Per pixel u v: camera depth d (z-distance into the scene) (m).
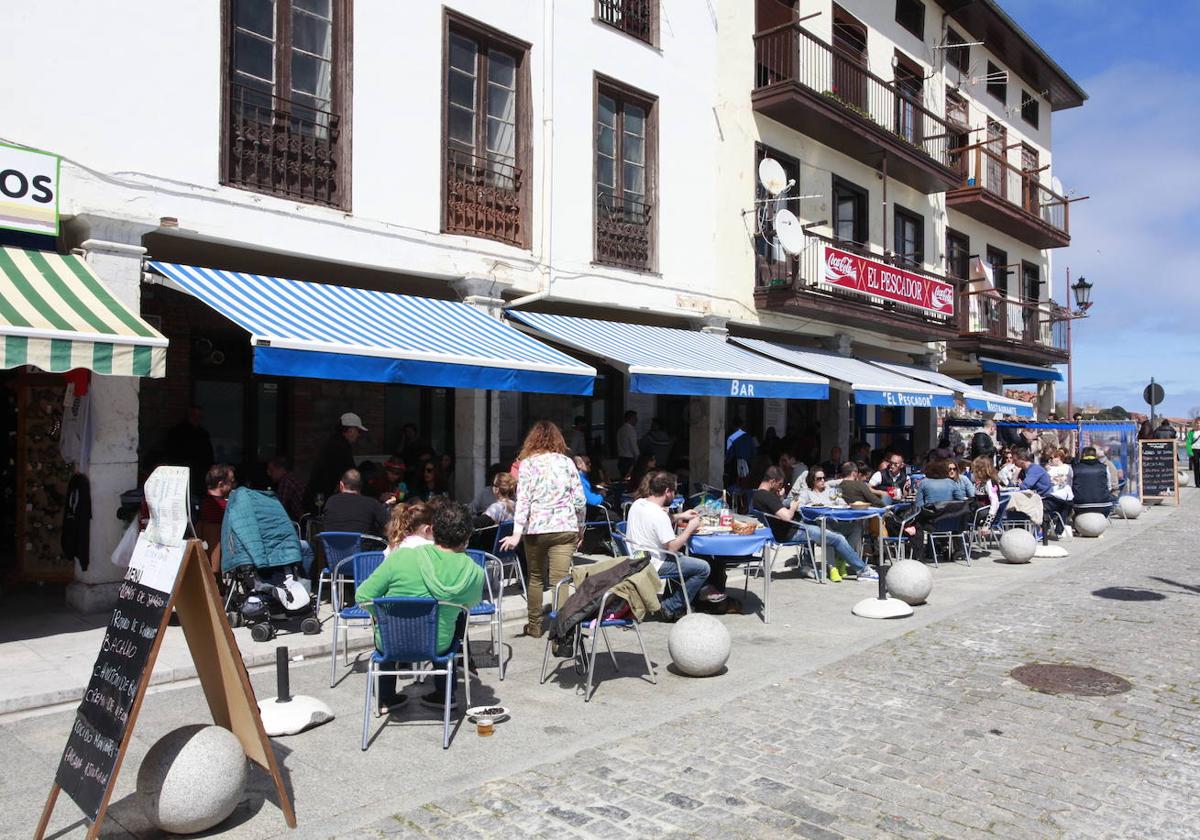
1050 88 25.48
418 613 4.54
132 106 7.38
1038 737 4.75
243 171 8.25
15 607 7.37
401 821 3.71
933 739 4.72
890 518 11.07
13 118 6.70
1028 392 34.94
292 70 8.70
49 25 6.90
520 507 6.82
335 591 5.90
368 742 4.64
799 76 15.23
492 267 10.34
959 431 23.55
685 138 13.15
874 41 17.67
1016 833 3.62
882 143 15.95
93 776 3.38
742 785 4.09
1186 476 30.59
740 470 14.83
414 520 5.82
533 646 6.84
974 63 21.98
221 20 8.01
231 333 11.14
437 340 7.98
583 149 11.47
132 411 7.33
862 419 21.17
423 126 9.65
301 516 8.34
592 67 11.64
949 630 7.32
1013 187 22.80
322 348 6.71
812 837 3.57
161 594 3.47
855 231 17.06
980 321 21.11
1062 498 13.78
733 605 8.12
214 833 3.60
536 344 9.19
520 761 4.38
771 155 14.66
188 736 3.63
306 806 3.86
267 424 11.53
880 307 16.05
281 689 4.98
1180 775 4.24
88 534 7.12
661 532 7.11
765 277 14.54
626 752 4.52
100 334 5.71
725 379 10.55
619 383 16.16
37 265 6.53
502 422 14.16
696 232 13.34
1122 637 7.02
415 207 9.57
